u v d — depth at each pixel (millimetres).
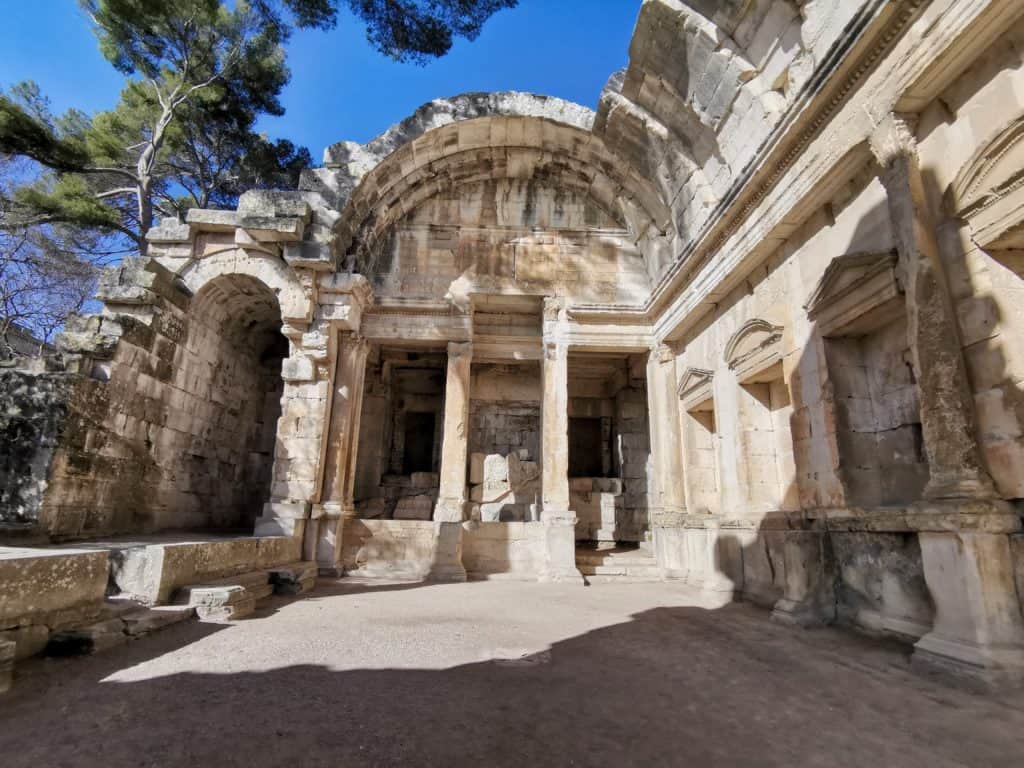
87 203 17125
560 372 16703
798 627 8656
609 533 19953
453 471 15828
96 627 6191
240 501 17609
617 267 17672
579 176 17734
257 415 18672
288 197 15211
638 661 6590
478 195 18047
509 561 15484
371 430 20516
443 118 16078
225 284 15547
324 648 6668
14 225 16453
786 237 10305
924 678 5934
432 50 14531
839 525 8648
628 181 16547
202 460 15750
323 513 14273
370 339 16969
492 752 3990
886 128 7246
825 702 5234
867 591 8227
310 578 12305
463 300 17141
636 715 4816
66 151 15273
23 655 5520
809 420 9438
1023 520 5875
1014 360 5930
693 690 5547
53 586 5926
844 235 8734
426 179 17469
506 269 17484
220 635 7062
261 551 11430
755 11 9922
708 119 11992
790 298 10156
